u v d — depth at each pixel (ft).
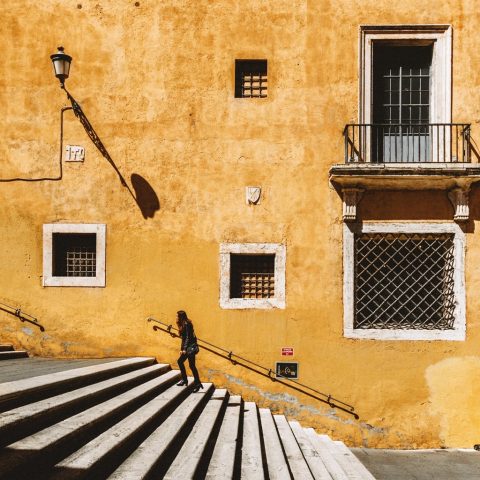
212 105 31.55
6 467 11.51
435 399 29.91
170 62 31.71
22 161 31.42
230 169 31.32
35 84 31.68
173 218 31.22
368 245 31.53
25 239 31.17
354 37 31.37
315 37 31.48
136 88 31.71
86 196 31.35
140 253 31.14
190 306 30.89
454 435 29.73
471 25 31.14
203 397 25.98
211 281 30.94
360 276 31.24
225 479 16.15
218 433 21.54
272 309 30.68
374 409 30.04
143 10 31.86
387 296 31.30
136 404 21.07
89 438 15.92
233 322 30.73
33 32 31.78
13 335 30.86
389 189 30.68
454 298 30.40
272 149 31.32
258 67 32.19
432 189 30.55
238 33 31.65
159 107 31.60
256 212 31.12
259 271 31.60
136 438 17.26
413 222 30.55
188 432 20.31
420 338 30.12
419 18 31.24
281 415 29.84
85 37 31.81
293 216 30.99
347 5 31.48
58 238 31.83
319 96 31.35
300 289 30.68
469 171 28.81
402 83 32.12
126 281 31.07
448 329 30.37
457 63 31.04
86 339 30.83
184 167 31.40
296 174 31.14
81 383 20.40
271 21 31.63
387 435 29.91
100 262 31.09
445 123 30.27
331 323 30.48
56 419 16.01
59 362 27.71
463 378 29.94
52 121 31.58
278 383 30.40
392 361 30.14
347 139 30.25
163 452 16.46
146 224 31.22
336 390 30.25
